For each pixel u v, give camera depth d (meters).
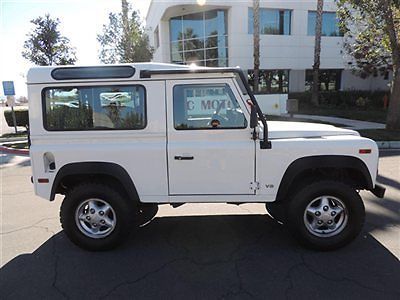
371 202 5.17
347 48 21.06
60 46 17.52
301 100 22.30
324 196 3.54
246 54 22.09
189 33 22.66
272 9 22.39
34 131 3.58
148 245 3.87
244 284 3.02
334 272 3.18
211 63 22.22
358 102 21.50
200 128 3.51
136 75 3.46
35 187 3.62
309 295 2.83
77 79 3.48
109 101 3.54
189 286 3.01
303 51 23.55
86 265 3.43
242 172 3.52
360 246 3.70
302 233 3.56
